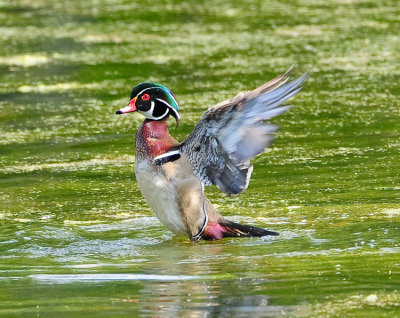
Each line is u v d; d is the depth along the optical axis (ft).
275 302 29.14
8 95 68.39
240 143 35.94
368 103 62.85
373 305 28.63
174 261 34.91
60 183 47.91
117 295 30.45
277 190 45.32
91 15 99.50
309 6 102.58
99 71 74.54
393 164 49.08
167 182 38.34
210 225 38.34
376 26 89.45
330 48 80.12
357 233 37.83
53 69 75.92
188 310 28.55
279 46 81.61
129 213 42.70
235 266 33.78
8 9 104.94
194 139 37.14
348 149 52.54
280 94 34.01
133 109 39.45
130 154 53.52
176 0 107.96
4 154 54.03
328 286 30.71
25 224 40.88
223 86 67.67
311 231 38.52
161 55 79.41
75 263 34.99
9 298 30.48
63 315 28.48
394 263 33.32
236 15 97.86
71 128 59.67
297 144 54.03
